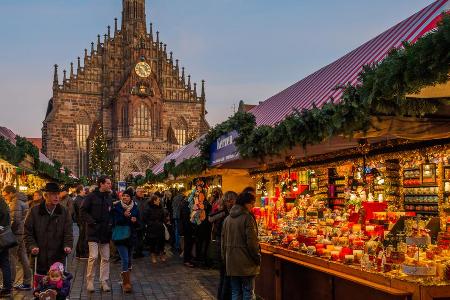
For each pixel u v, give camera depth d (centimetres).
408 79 496
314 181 1733
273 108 1359
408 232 827
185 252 1603
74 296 1130
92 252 1172
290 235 1024
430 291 620
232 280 870
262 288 1084
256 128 1074
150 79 8156
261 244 1097
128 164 7938
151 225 1650
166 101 8350
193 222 1547
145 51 8275
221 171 1841
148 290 1201
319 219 1191
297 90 1274
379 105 610
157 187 3641
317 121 780
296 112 844
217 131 1436
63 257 927
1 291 1052
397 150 1045
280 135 895
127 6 8462
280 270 989
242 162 1469
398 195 1401
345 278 747
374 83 555
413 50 485
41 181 3475
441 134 749
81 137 8025
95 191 1194
